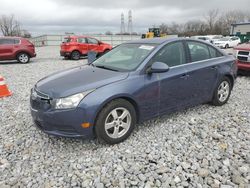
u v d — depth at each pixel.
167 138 3.56
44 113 3.08
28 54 13.60
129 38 48.81
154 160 3.00
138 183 2.60
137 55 3.83
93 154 3.15
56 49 31.84
